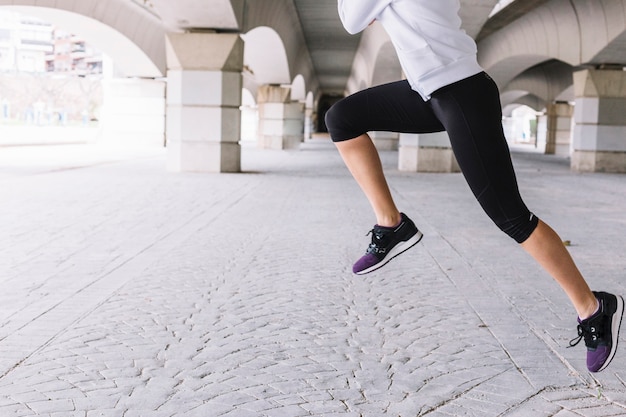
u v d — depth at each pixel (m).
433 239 8.79
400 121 2.93
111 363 3.94
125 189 13.94
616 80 24.80
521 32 29.84
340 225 9.87
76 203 11.44
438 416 3.25
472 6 18.52
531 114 87.81
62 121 86.19
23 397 3.39
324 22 32.03
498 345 4.40
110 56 33.78
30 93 92.38
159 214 10.52
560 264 2.89
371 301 5.55
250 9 20.39
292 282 6.20
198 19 18.70
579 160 25.45
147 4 28.92
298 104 39.41
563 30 25.88
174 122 19.34
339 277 6.45
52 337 4.41
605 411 3.32
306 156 31.19
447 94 2.73
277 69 34.59
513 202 2.81
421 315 5.14
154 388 3.56
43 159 22.67
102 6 27.00
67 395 3.43
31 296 5.50
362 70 42.41
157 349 4.21
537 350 4.30
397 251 3.09
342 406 3.36
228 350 4.23
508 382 3.72
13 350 4.14
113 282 6.04
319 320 4.96
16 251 7.35
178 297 5.56
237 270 6.67
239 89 19.53
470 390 3.60
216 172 19.47
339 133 2.98
